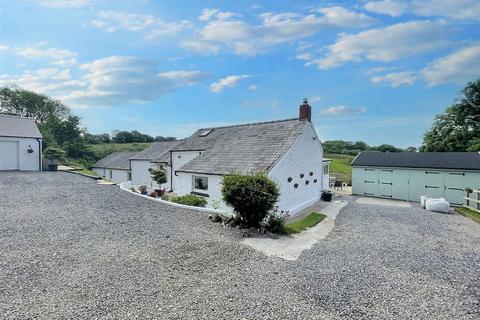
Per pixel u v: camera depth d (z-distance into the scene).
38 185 16.22
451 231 10.92
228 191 9.76
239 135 19.83
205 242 7.84
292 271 6.28
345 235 10.09
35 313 4.16
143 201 13.42
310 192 18.62
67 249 6.84
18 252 6.52
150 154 32.16
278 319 4.29
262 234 9.34
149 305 4.54
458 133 33.44
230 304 4.69
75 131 44.91
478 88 32.81
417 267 6.75
